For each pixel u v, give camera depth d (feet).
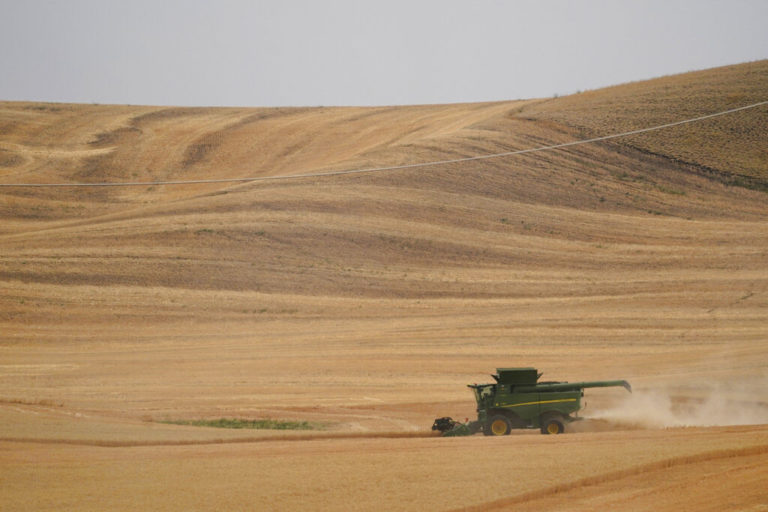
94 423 271.49
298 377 426.51
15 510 159.02
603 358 455.22
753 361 419.33
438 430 265.95
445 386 401.29
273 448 220.23
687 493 162.91
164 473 188.44
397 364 454.81
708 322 528.22
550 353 473.67
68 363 476.13
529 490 166.30
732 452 189.88
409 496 164.86
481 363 453.17
